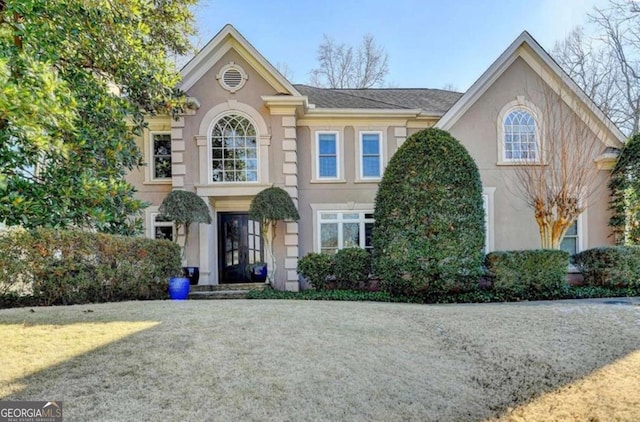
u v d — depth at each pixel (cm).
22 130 512
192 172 1298
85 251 815
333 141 1466
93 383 402
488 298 1058
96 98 864
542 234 1239
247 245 1420
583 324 711
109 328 559
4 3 666
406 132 1493
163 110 1141
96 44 850
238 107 1318
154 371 435
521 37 1355
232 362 471
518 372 533
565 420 423
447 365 541
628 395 470
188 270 1245
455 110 1353
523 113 1372
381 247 1102
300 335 584
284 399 407
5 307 732
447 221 1029
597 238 1355
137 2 905
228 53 1330
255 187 1300
